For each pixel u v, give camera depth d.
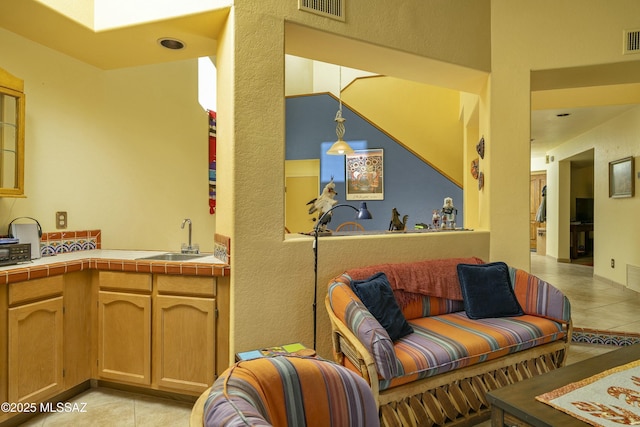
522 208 3.17
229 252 2.21
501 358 2.21
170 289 2.31
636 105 5.00
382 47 2.74
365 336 1.83
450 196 5.57
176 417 2.17
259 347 2.26
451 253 3.03
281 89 2.35
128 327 2.39
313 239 2.47
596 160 6.16
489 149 3.20
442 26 2.99
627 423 1.24
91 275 2.50
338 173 6.15
